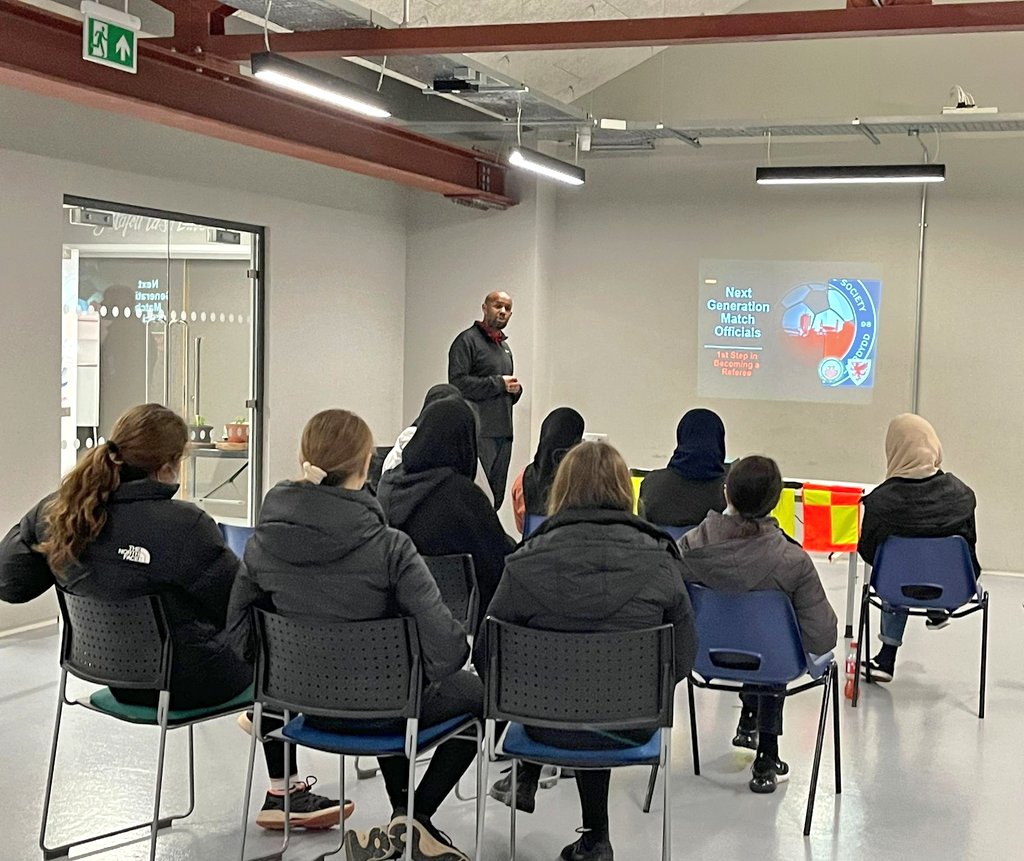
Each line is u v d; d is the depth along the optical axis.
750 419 9.27
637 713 2.89
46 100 6.11
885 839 3.67
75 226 6.49
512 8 7.22
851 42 8.76
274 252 8.16
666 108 9.27
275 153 7.98
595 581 2.88
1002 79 8.40
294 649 2.92
